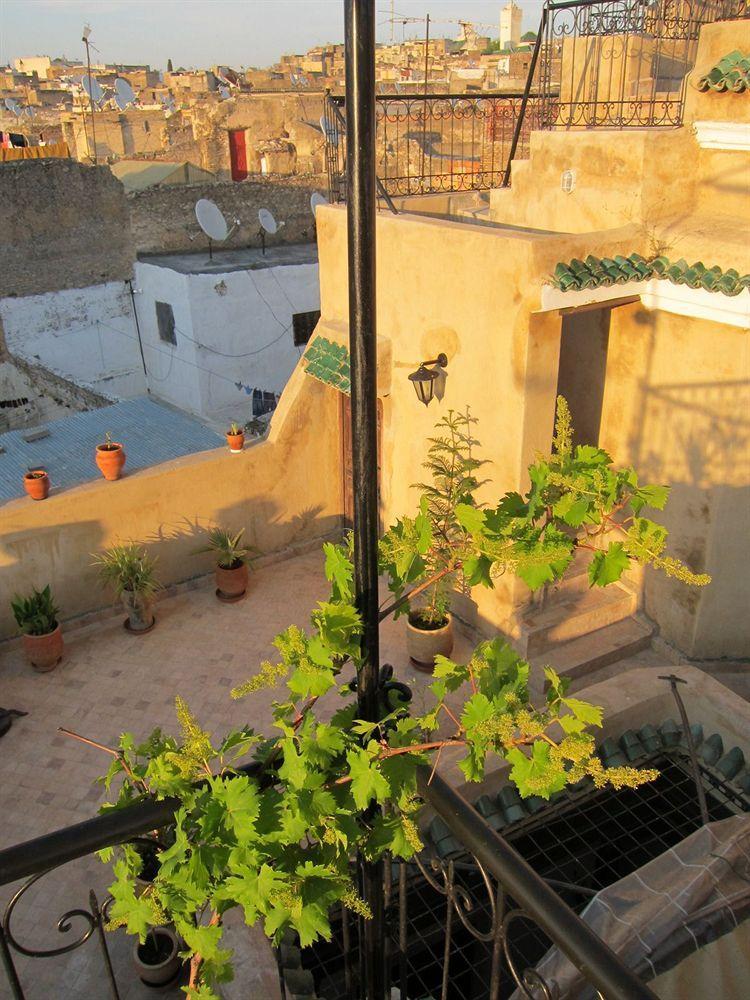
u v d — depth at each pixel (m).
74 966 5.58
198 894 2.23
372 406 2.23
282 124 30.12
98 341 23.34
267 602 9.57
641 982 1.67
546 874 6.52
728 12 8.23
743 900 4.57
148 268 22.22
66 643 8.82
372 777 2.19
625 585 8.77
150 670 8.48
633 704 7.18
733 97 6.96
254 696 8.12
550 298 6.89
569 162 7.84
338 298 9.54
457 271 7.69
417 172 19.09
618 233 7.21
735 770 6.84
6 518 8.29
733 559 7.74
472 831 2.07
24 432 17.75
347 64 1.93
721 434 7.38
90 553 8.91
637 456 8.31
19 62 92.00
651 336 7.82
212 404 21.94
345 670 8.40
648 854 6.55
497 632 8.38
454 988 6.08
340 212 9.08
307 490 10.36
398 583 2.77
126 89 37.41
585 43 9.07
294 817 2.16
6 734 7.67
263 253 23.98
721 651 8.16
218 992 4.60
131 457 16.72
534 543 2.56
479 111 12.04
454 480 8.05
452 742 2.28
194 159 31.36
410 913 6.01
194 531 9.58
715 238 6.93
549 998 2.12
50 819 6.80
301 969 4.80
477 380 7.84
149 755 2.94
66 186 21.84
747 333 6.94
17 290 21.92
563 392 8.96
